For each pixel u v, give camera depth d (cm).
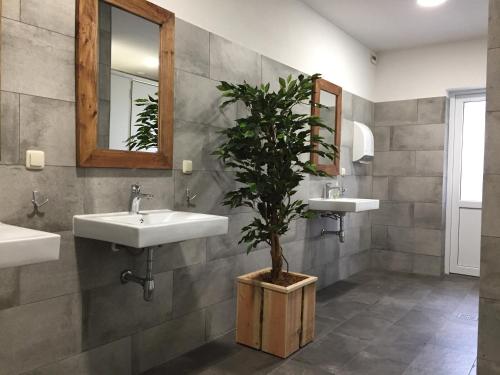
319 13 378
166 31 230
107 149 203
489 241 206
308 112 368
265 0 310
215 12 266
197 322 261
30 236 135
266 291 252
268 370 231
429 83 463
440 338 281
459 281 438
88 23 191
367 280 437
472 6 358
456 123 467
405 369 235
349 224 450
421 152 467
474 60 437
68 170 189
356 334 286
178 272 247
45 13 178
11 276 171
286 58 336
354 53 444
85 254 198
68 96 188
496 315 205
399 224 482
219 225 206
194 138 254
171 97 234
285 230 267
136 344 224
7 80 167
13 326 173
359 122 461
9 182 169
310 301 268
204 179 263
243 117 291
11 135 169
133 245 165
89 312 200
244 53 290
